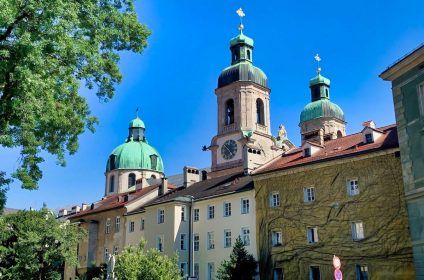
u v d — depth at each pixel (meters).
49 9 21.72
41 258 53.94
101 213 68.25
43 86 21.25
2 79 20.48
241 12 85.00
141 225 60.53
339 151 42.72
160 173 109.12
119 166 106.38
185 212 54.44
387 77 33.50
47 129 26.66
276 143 79.75
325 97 91.50
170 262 44.97
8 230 53.09
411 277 34.56
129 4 30.39
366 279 37.56
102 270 58.91
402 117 32.16
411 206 30.55
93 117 30.00
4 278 51.31
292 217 43.34
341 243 39.25
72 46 22.81
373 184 38.41
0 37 21.47
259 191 46.84
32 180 26.48
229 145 76.38
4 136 22.78
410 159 31.08
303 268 41.41
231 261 44.75
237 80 79.00
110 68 29.39
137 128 113.00
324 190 41.56
